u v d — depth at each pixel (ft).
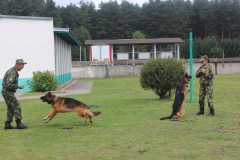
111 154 13.94
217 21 246.47
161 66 35.94
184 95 23.94
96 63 133.18
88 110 21.67
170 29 225.35
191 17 259.19
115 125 21.29
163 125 20.80
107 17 243.19
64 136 17.85
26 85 59.31
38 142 16.34
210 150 14.42
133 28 240.73
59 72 72.28
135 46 200.03
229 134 17.78
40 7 215.72
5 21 57.77
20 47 59.06
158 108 30.17
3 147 15.28
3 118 25.48
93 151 14.47
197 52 192.65
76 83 89.86
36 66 60.13
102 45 138.21
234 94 46.42
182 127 20.04
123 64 138.31
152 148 14.96
